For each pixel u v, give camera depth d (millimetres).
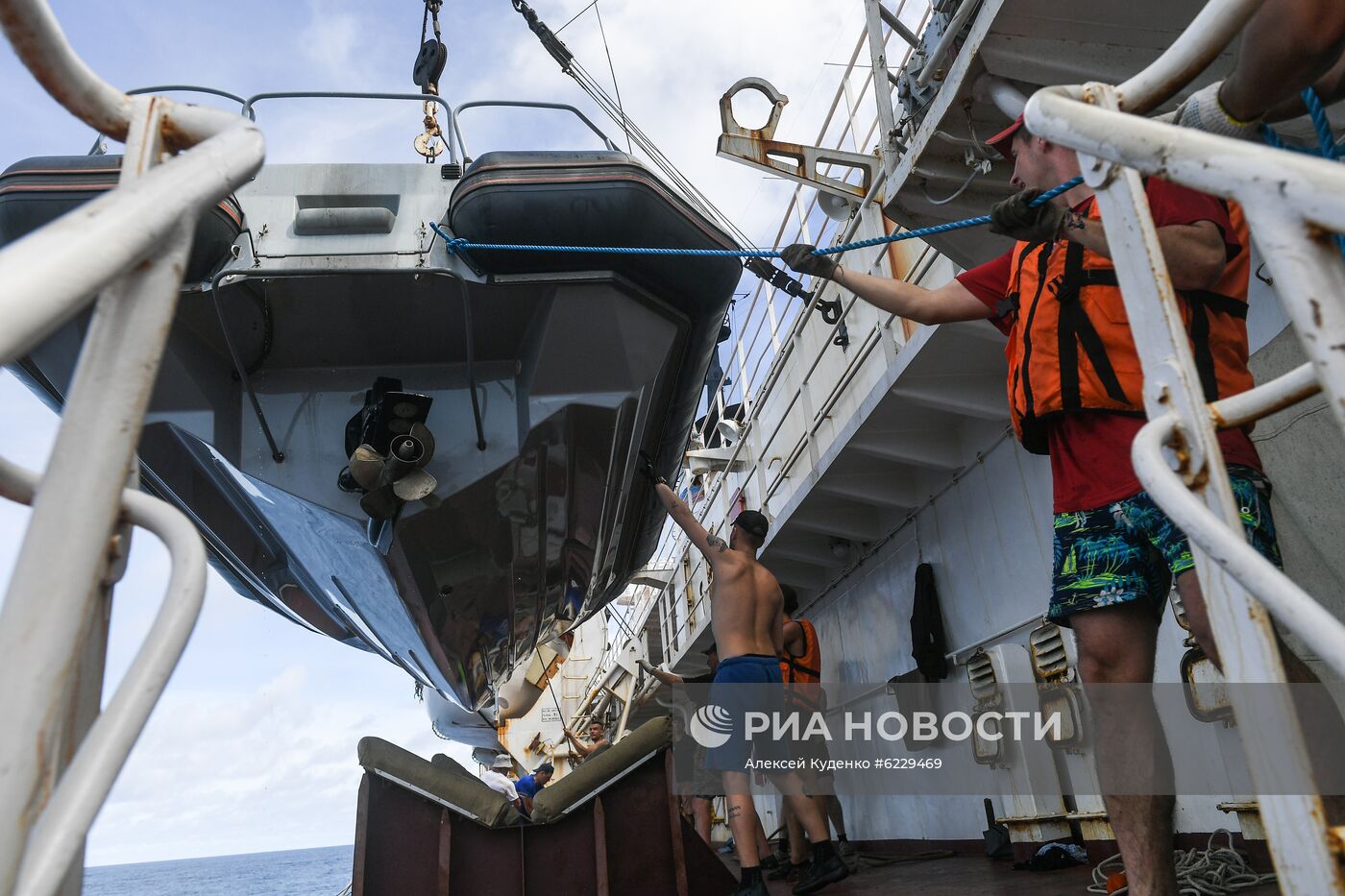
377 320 3420
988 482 6070
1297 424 3320
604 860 3455
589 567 5387
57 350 3156
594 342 3365
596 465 3750
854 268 6918
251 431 3445
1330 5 894
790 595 7516
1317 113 964
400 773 3488
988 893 3510
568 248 2932
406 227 3334
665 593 13695
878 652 7910
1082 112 912
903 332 6059
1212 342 1647
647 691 14070
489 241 3145
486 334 3500
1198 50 895
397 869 3406
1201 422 891
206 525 4457
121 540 816
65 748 747
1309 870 799
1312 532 3275
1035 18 3172
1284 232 691
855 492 7148
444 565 3902
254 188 3342
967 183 3779
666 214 3203
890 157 4309
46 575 605
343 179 3387
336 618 6828
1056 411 1847
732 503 10570
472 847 3461
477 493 3535
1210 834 3998
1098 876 3254
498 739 15391
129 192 669
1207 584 919
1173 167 796
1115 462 1782
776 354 9102
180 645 683
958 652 6402
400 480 3258
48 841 542
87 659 792
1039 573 5414
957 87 3449
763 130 5098
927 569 6828
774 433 8852
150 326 689
